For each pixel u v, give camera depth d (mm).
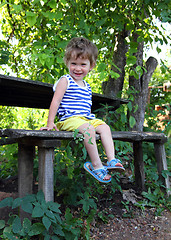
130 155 3615
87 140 1878
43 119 4566
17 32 4562
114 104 3303
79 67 2201
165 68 3545
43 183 1674
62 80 2213
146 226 2119
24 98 3141
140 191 2775
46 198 1649
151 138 2629
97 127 2047
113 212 2301
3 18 4457
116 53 4125
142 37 3240
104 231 1989
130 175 3186
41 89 2596
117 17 3188
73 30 3008
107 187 2740
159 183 2768
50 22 3016
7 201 1537
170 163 3543
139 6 3277
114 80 4109
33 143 1738
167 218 2287
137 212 2359
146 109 4273
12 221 1539
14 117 4816
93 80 5391
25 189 1823
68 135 1742
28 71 4547
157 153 2865
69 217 1792
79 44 2197
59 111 2230
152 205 2492
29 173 1849
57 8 3180
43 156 1696
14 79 2188
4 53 3348
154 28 3486
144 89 3965
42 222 1577
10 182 2887
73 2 3121
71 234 1675
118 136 2197
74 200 2197
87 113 2258
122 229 2045
